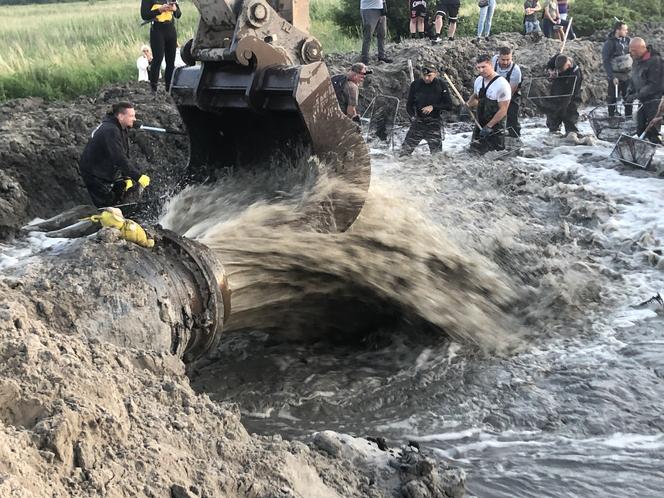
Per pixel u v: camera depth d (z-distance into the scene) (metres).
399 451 5.25
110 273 5.42
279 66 6.89
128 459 3.67
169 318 5.43
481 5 23.50
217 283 5.83
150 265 5.61
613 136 14.76
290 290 7.09
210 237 6.62
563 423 6.13
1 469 3.14
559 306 8.11
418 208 8.52
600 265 9.09
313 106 6.73
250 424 6.23
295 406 6.51
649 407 6.33
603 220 10.51
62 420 3.56
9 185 10.44
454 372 7.02
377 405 6.52
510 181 11.90
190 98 7.59
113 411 3.98
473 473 5.40
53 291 5.16
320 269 7.05
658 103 13.94
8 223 9.88
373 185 8.11
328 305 7.47
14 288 5.14
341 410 6.45
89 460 3.53
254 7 6.94
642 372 6.86
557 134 15.60
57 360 4.09
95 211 10.45
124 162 9.13
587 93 22.06
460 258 7.98
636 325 7.79
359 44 24.64
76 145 11.88
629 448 5.80
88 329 5.05
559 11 25.22
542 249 9.22
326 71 6.80
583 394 6.52
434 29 22.05
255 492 3.93
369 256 7.37
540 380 6.80
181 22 26.84
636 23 29.70
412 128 13.37
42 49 20.36
